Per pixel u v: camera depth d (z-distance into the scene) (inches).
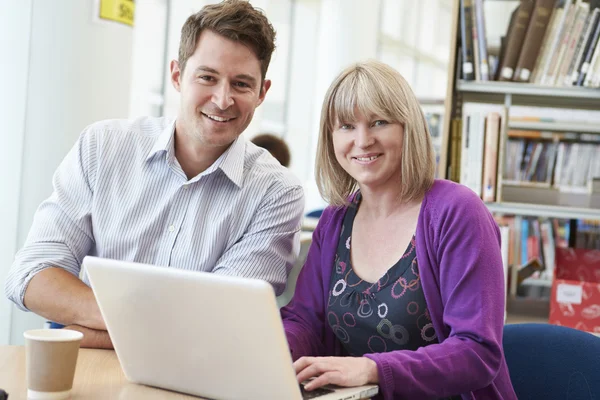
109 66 121.3
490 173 123.4
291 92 295.0
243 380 51.1
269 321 47.9
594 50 124.6
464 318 61.8
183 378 54.2
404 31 353.4
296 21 290.5
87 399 52.2
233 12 73.0
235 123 75.5
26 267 73.5
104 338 67.1
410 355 58.7
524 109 139.9
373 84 66.6
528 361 70.2
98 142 79.6
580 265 125.8
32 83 116.7
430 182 68.3
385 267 68.1
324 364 55.7
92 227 79.4
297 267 114.6
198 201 78.2
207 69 73.2
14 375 56.3
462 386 59.5
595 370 67.6
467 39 126.0
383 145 67.3
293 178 83.0
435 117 172.7
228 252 78.4
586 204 127.0
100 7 118.5
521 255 145.9
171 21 205.3
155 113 207.5
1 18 116.0
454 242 63.8
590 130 138.8
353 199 72.9
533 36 126.3
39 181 118.3
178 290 51.1
